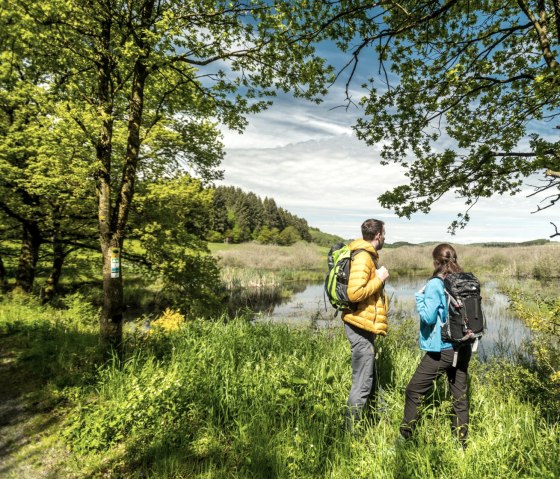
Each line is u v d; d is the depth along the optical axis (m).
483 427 2.95
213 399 3.40
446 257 2.96
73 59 5.36
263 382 3.74
